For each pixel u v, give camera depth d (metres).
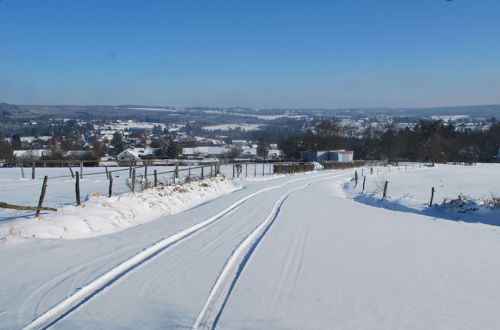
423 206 22.17
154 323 5.34
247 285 7.02
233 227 12.56
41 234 9.76
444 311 6.20
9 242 8.91
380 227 14.10
